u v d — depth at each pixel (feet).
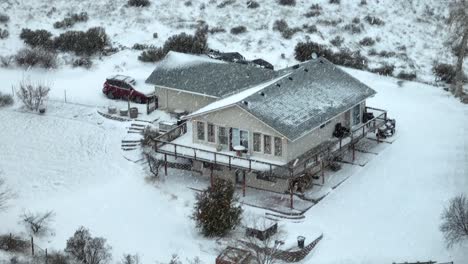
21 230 145.07
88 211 153.69
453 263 136.36
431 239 144.46
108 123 189.67
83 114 195.31
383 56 233.96
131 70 220.84
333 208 155.02
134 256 136.05
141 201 157.99
